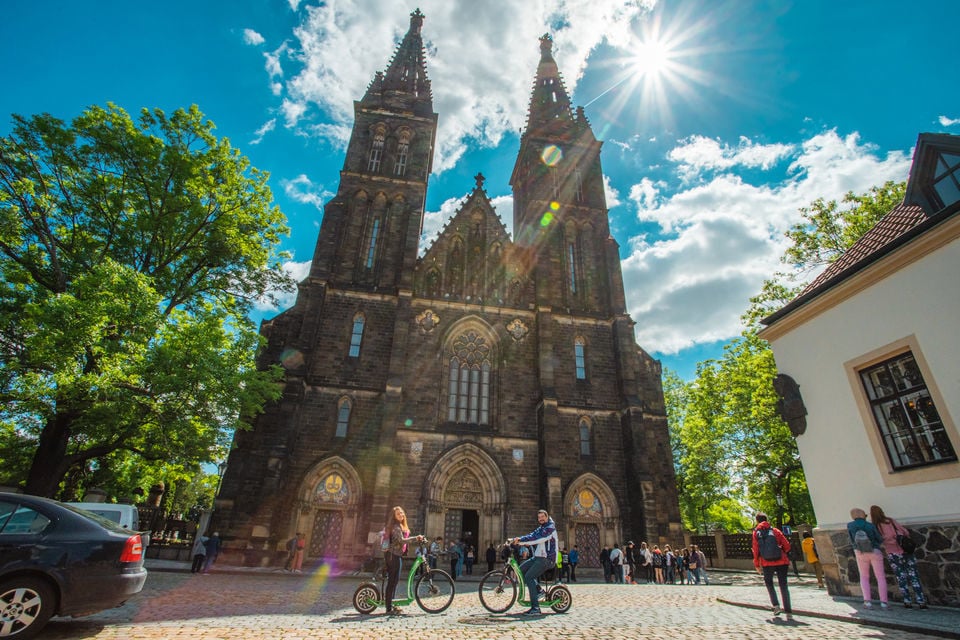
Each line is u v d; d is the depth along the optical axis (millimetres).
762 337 17781
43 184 20562
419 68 52594
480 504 31656
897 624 9188
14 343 18391
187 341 19422
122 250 23125
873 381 14047
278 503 28156
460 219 40938
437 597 12102
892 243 13211
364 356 34094
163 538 30125
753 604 13109
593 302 40094
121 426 19891
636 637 8727
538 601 11438
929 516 11961
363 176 41125
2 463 24031
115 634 8094
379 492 29062
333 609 12125
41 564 7500
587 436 34531
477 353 36312
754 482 41094
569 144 47969
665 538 31078
